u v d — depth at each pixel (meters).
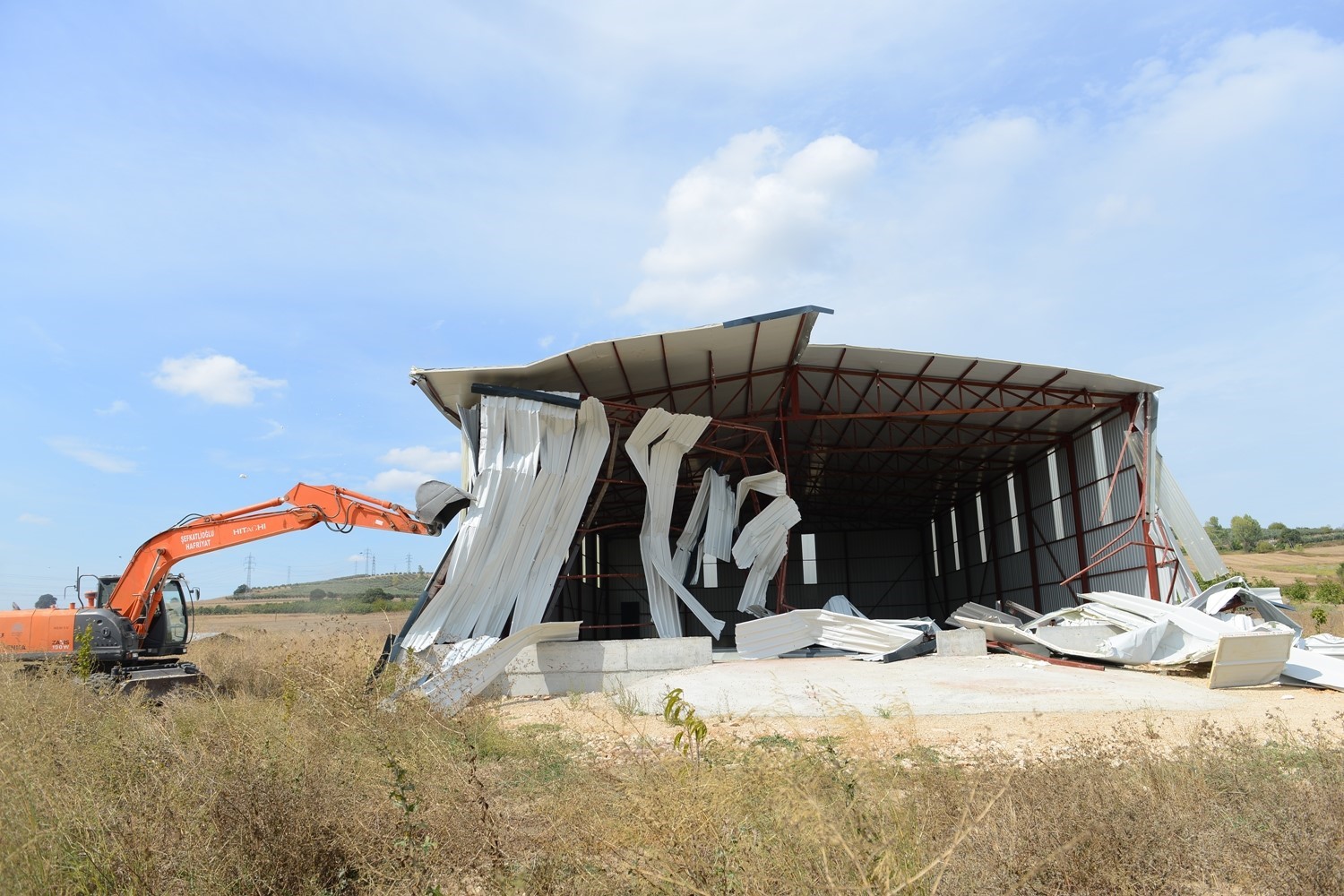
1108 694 15.70
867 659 21.91
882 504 49.66
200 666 21.94
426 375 22.41
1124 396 27.92
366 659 13.05
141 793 6.33
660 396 27.25
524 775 8.88
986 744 11.80
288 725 9.50
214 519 19.69
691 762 6.52
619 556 49.88
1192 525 25.84
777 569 27.50
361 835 6.06
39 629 17.88
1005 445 34.75
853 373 27.45
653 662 20.41
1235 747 9.11
